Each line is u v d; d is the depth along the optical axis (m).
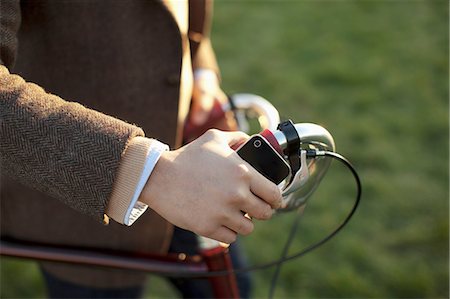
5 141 0.62
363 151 2.19
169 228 1.06
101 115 0.64
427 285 1.72
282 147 0.67
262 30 2.99
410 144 2.23
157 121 0.93
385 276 1.75
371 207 1.97
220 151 0.62
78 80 0.87
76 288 1.14
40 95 0.64
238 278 1.23
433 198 2.00
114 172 0.61
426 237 1.87
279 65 2.71
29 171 0.63
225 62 2.74
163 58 0.87
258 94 2.52
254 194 0.63
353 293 1.71
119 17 0.83
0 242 1.07
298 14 3.13
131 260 1.05
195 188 0.61
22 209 1.04
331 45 2.83
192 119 1.10
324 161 0.76
